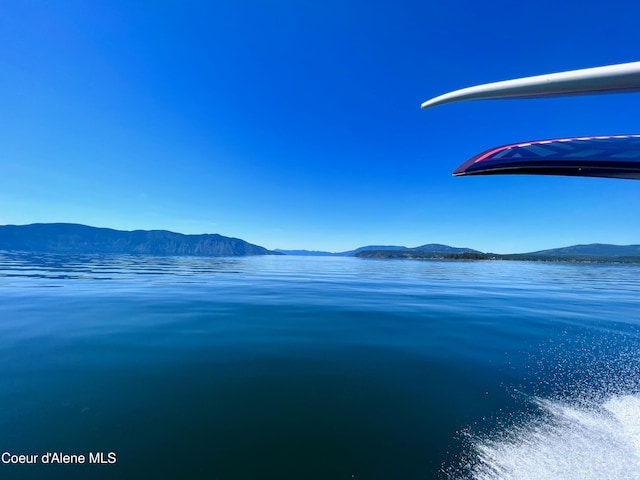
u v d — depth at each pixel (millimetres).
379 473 4965
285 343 11203
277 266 75062
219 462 5141
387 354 10320
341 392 7629
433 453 5461
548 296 25156
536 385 8266
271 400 7172
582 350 11141
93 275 36125
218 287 27219
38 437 5660
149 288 25531
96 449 5383
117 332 12125
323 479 4812
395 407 6984
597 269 82250
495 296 24609
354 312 16812
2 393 7188
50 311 15867
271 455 5336
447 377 8641
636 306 20812
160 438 5715
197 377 8266
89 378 8047
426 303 20391
